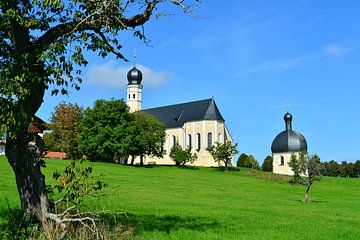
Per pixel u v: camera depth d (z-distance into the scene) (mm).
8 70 11539
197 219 23391
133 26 13328
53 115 100000
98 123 90000
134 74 143750
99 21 12719
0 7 11727
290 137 128500
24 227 12586
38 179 12906
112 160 95562
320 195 62281
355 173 147500
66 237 11586
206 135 121562
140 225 18281
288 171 126688
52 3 11516
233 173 97188
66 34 12320
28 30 12789
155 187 50594
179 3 12641
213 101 124438
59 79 12039
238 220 24516
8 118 11195
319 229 22562
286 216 29391
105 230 12078
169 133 129000
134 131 93625
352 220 29156
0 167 54125
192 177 74750
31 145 12891
